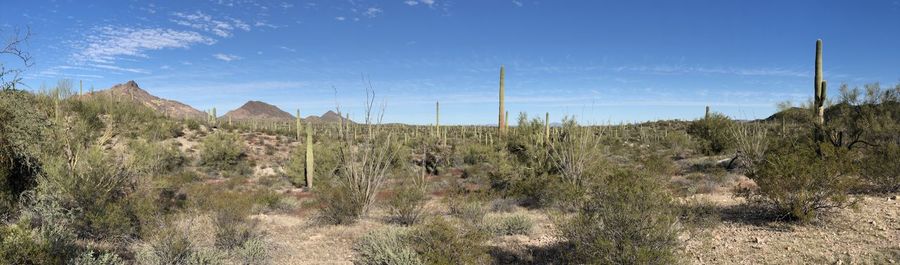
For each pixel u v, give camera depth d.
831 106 18.55
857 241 7.65
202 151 35.62
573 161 14.81
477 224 10.85
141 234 9.61
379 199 15.51
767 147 18.75
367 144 13.98
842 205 9.73
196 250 8.36
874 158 12.54
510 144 22.25
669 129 59.41
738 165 20.86
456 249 7.38
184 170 30.00
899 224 8.26
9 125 10.44
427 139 37.72
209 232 9.94
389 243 8.17
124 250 9.27
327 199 13.35
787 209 9.38
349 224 12.38
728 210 11.00
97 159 12.41
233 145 36.62
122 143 22.36
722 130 29.59
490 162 22.42
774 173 9.53
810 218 8.98
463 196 14.30
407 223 12.03
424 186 16.81
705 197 11.73
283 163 36.16
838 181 9.16
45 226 8.57
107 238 9.73
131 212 10.20
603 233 6.59
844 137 17.62
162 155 24.61
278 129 56.59
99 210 9.99
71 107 24.47
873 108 17.06
